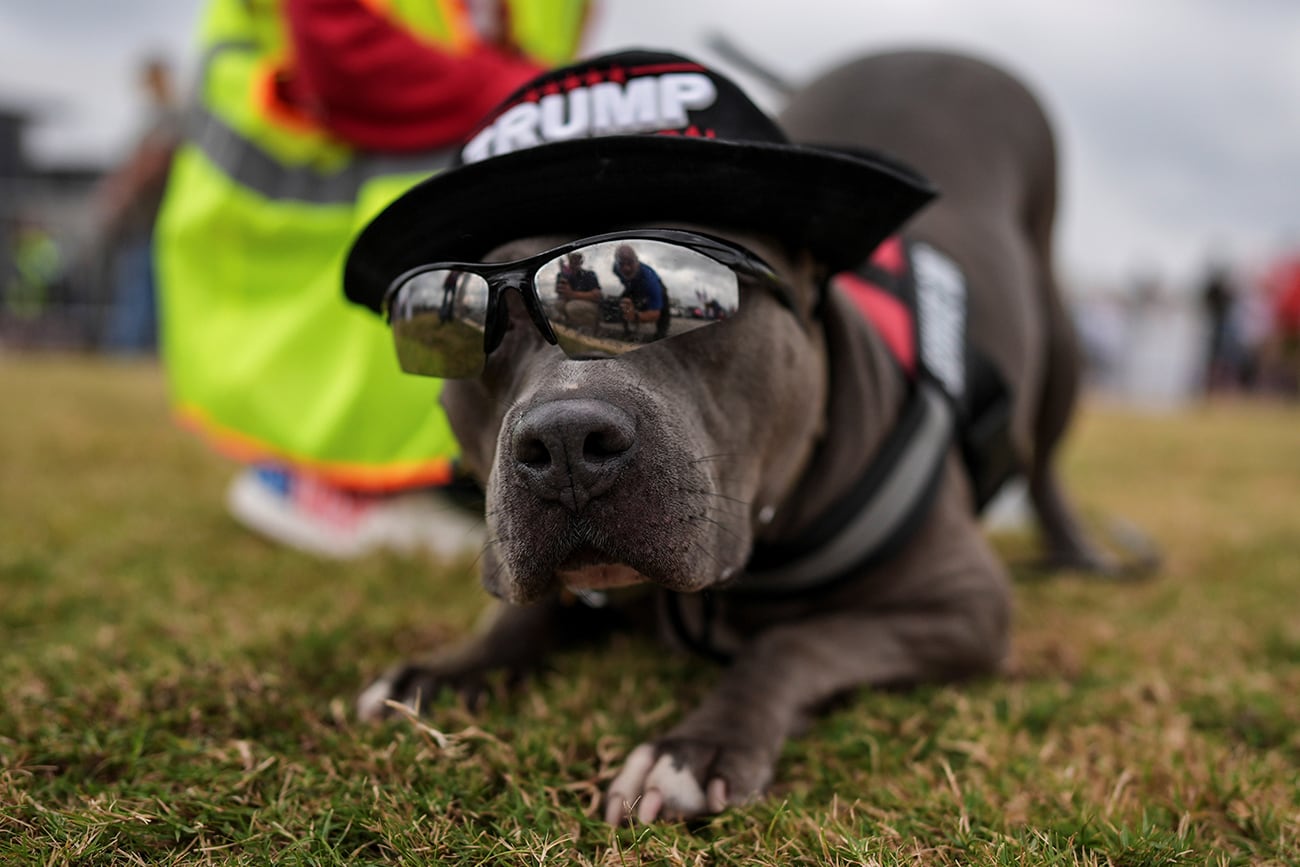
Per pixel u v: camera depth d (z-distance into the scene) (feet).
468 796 1.48
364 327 2.55
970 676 1.94
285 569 2.53
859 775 1.57
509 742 1.62
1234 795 1.50
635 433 1.44
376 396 2.54
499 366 1.61
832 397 1.85
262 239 2.69
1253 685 1.88
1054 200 3.08
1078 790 1.50
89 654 1.90
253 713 1.70
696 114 1.58
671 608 1.84
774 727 1.63
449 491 2.53
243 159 2.71
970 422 2.09
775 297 1.65
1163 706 1.82
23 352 11.20
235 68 2.76
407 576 2.50
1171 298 13.91
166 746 1.59
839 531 1.83
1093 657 2.09
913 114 2.74
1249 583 2.63
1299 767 1.63
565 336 1.53
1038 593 2.59
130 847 1.37
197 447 4.31
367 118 2.55
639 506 1.44
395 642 2.09
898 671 1.85
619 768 1.56
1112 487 4.19
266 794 1.48
